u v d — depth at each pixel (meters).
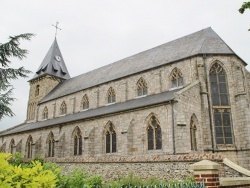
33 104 57.06
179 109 24.34
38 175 4.75
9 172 4.48
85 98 42.53
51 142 39.00
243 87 27.56
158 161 17.33
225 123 27.23
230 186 10.52
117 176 19.31
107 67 46.28
